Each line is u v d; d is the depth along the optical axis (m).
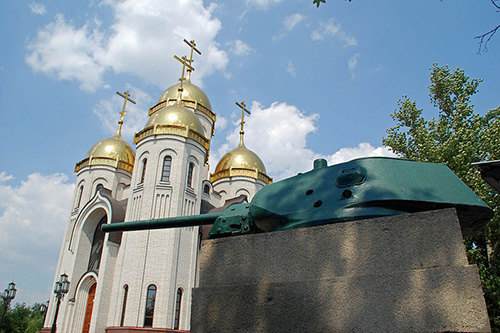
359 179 3.90
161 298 23.38
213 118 37.31
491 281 14.02
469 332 2.80
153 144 27.86
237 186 34.88
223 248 4.21
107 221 28.59
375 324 3.12
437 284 3.03
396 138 18.95
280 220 4.11
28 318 55.97
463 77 19.08
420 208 3.66
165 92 37.00
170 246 24.72
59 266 30.73
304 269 3.67
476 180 14.53
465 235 4.32
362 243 3.49
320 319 3.35
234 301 3.83
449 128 18.33
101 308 24.47
